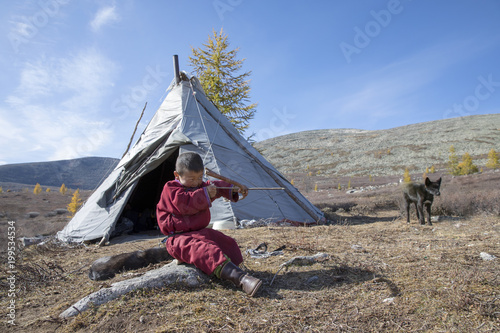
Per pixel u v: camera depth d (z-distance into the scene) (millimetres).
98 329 2146
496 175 23453
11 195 21656
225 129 9867
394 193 19812
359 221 9641
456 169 39531
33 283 3445
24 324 2369
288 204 8914
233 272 2611
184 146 8664
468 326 1877
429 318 2010
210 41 17562
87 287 3186
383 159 84750
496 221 6535
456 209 8555
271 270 3268
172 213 2887
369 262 3320
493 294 2230
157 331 2004
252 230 6824
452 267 2891
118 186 8227
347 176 71625
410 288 2477
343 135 141500
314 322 2064
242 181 8555
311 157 103250
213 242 2777
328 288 2664
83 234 7316
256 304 2385
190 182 2852
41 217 12695
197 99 10109
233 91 17375
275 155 112938
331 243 4559
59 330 2219
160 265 3564
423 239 4652
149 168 8398
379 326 1966
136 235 8094
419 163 74875
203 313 2240
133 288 2600
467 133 98312
